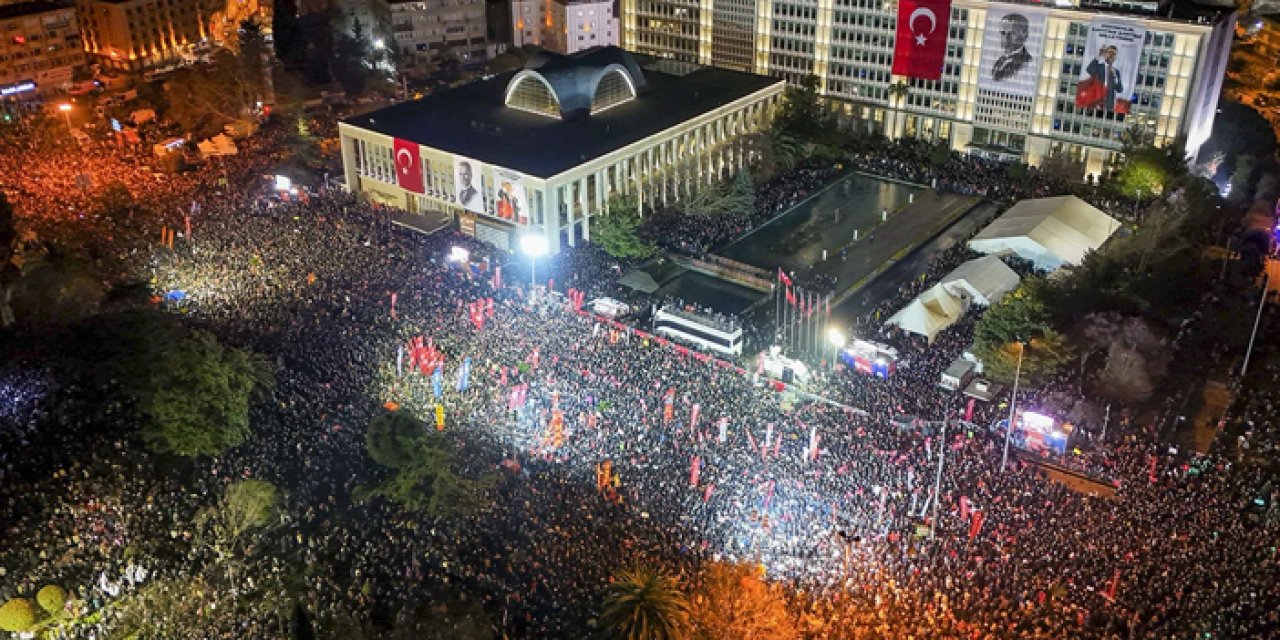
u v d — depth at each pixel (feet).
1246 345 453.17
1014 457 368.07
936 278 526.98
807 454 357.20
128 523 325.62
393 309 460.96
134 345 393.91
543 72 623.77
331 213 590.96
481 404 389.19
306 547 322.96
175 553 317.83
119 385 393.29
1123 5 640.58
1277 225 586.04
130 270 500.33
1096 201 628.69
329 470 353.51
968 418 391.86
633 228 556.51
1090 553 305.12
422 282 497.87
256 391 383.45
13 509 326.03
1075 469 361.30
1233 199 613.11
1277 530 319.27
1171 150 610.24
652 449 359.66
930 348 455.22
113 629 289.33
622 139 600.39
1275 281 525.34
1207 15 629.51
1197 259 503.20
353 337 437.17
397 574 307.78
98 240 535.60
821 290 528.63
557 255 559.38
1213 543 309.63
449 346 432.25
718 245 587.27
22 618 284.00
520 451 361.92
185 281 489.67
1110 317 440.45
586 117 635.25
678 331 464.65
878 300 518.37
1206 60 625.82
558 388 399.24
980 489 335.47
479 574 305.32
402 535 324.80
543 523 325.42
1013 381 414.00
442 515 330.13
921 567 301.02
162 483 347.15
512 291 500.33
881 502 325.42
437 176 595.06
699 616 285.23
